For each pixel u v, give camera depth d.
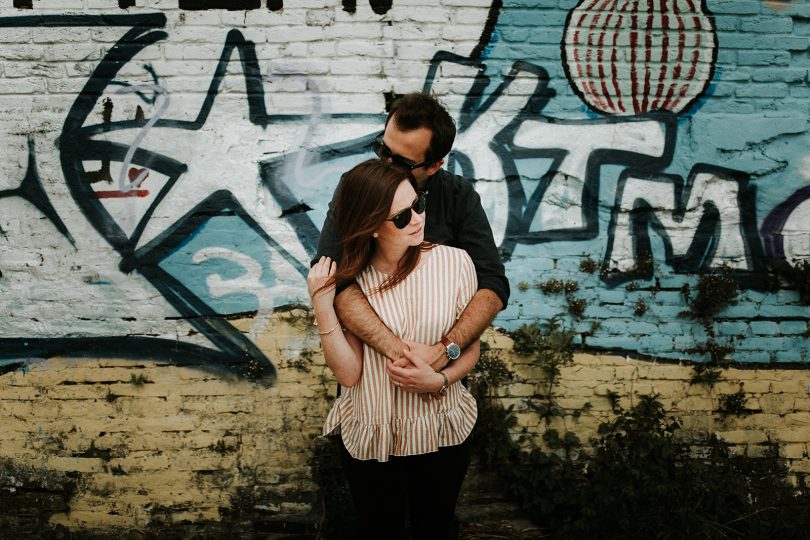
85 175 2.93
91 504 3.11
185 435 3.08
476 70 2.93
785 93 2.96
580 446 3.12
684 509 2.86
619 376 3.11
